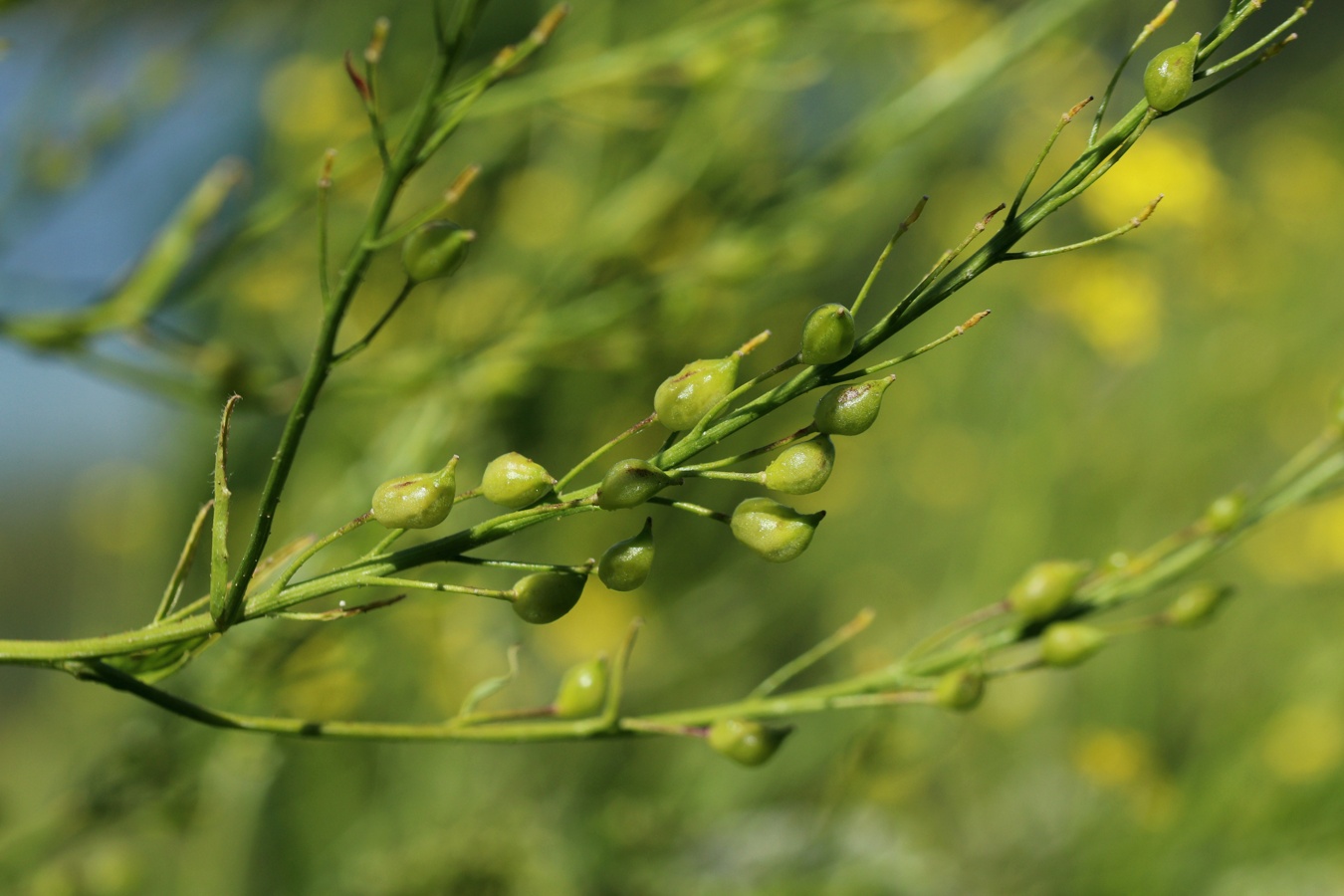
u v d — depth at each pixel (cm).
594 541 81
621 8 68
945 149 59
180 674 51
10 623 123
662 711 77
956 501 89
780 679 38
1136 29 77
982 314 33
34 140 50
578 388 70
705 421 34
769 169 66
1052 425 78
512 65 33
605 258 56
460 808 69
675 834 64
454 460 34
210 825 61
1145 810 68
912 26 57
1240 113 115
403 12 78
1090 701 79
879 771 58
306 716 58
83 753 71
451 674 70
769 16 51
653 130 68
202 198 45
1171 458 85
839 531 88
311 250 71
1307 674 78
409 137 33
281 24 66
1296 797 69
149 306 45
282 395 49
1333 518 85
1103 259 82
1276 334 87
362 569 34
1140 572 39
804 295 74
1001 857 71
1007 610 39
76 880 50
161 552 82
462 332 62
